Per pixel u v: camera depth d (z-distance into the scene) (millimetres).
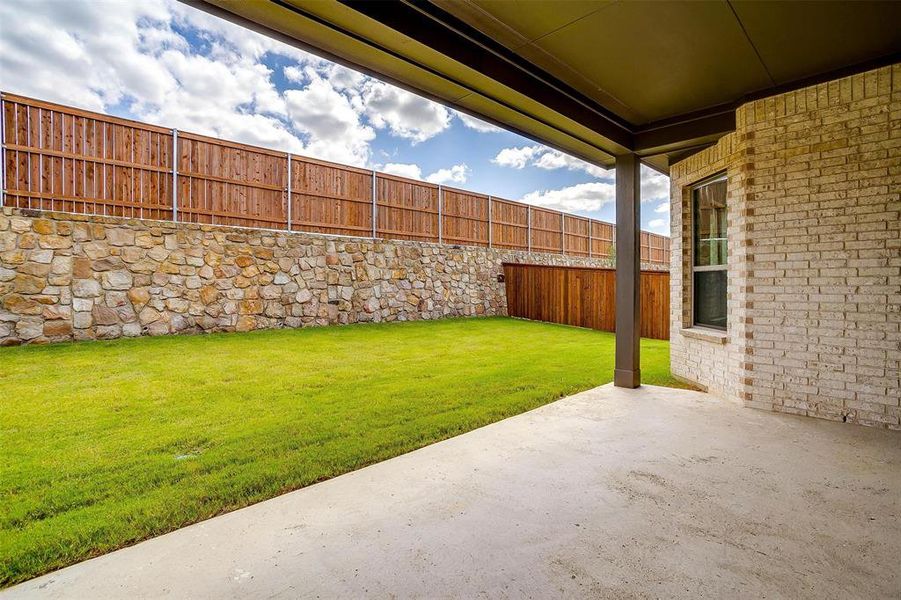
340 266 9828
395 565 1917
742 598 1715
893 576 1839
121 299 7172
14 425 3658
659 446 3293
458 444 3342
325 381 5270
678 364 5609
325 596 1729
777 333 4121
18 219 6332
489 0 2664
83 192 6941
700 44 3223
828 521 2260
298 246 9195
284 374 5570
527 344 8328
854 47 3352
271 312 8797
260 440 3410
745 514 2330
